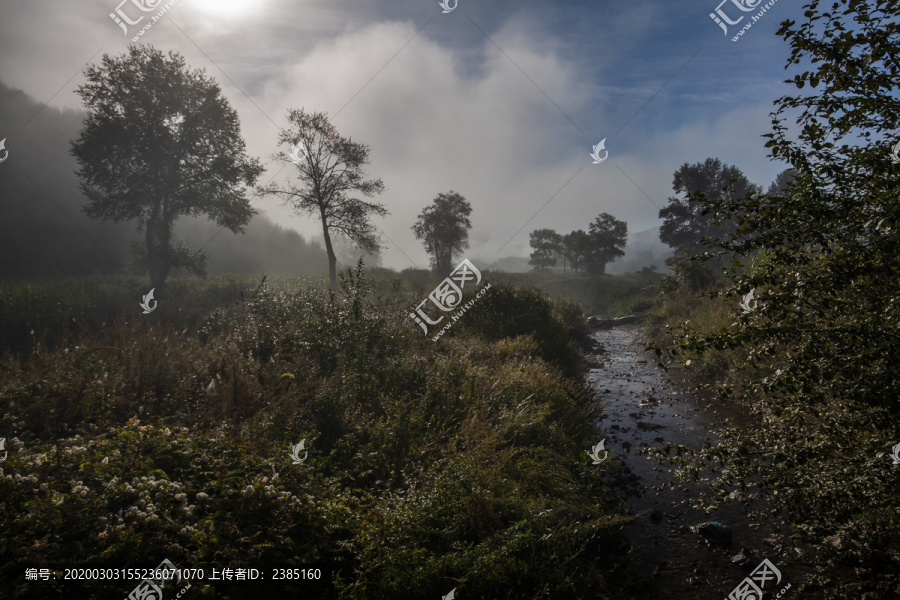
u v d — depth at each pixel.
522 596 2.87
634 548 3.62
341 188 24.92
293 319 7.11
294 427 4.24
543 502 3.77
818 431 2.99
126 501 2.82
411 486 3.67
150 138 19.42
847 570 3.08
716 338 2.74
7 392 4.09
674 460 3.43
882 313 2.52
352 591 2.66
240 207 22.83
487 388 5.93
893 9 2.30
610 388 8.53
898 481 2.55
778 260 2.63
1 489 2.67
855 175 2.46
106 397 4.34
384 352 6.48
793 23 2.52
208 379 5.28
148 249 20.61
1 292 14.09
